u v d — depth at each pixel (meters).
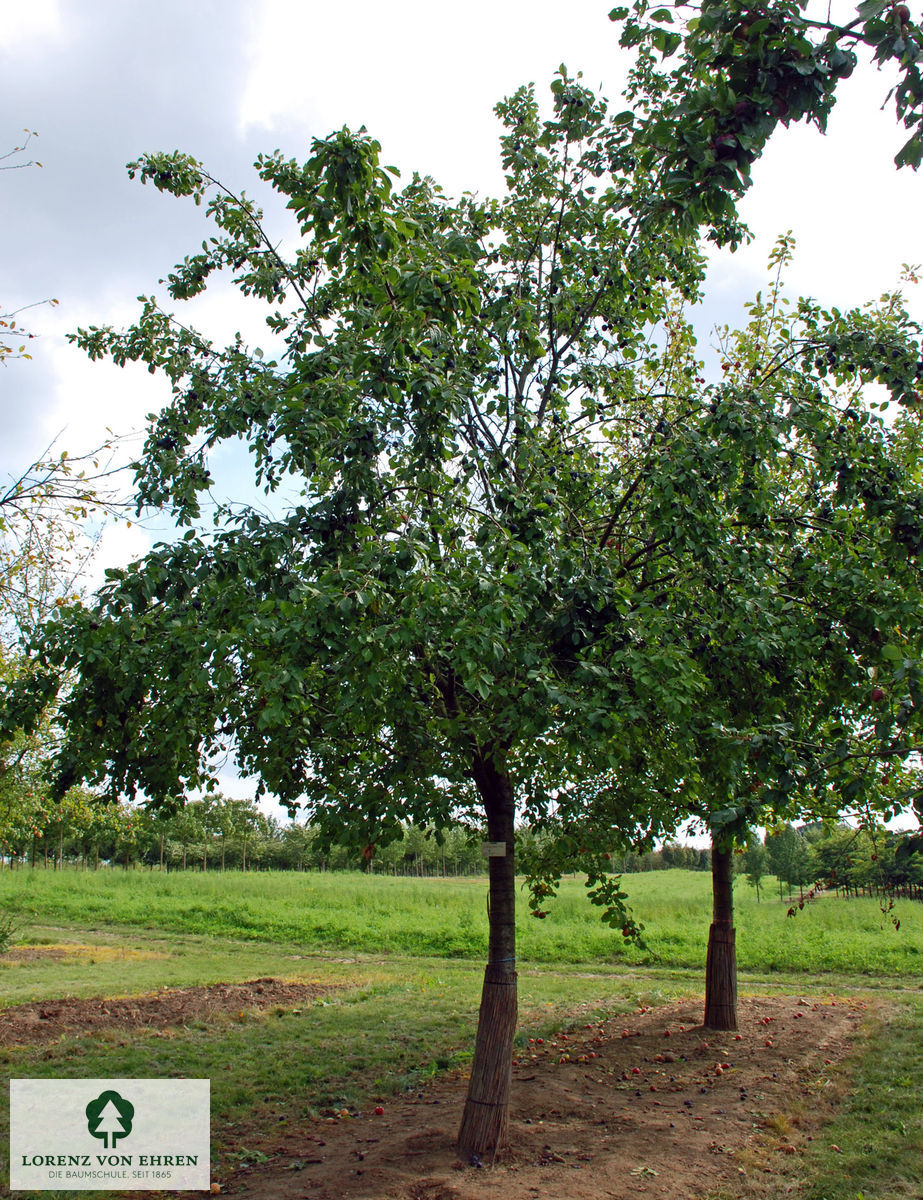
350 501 5.56
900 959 16.19
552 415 7.40
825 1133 6.48
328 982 13.92
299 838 50.12
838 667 6.27
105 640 5.15
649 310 7.42
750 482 6.55
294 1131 6.70
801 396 6.78
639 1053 9.12
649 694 4.88
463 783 6.70
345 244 4.88
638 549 7.25
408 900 25.88
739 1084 7.86
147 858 50.38
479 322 6.86
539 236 7.23
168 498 6.59
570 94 6.88
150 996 12.03
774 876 37.41
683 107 3.54
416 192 7.18
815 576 6.26
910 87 3.22
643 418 7.28
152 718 5.48
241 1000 11.88
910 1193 5.25
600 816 7.66
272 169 6.64
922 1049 9.06
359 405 5.75
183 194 6.86
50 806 13.06
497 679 5.27
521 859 8.44
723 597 5.99
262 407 6.14
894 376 6.51
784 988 14.49
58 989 12.80
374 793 5.45
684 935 18.78
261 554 5.23
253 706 5.56
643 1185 5.30
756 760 4.88
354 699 4.71
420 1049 9.38
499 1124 5.82
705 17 3.44
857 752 4.75
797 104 3.35
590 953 18.08
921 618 5.93
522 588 5.11
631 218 6.89
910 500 6.48
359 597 4.35
